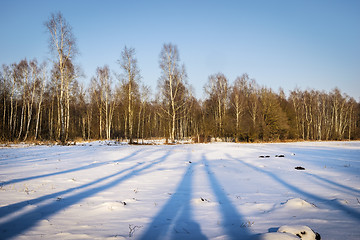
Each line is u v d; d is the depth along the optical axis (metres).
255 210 4.50
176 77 27.95
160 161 12.24
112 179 7.60
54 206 4.72
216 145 23.81
